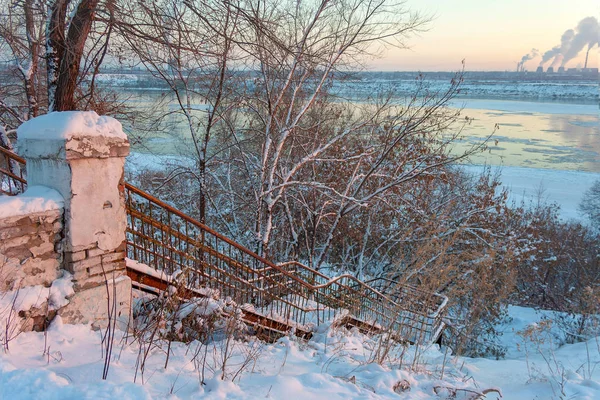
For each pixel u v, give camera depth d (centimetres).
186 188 1466
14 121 1126
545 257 2020
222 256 614
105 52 777
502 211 1544
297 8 1080
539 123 6091
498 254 1155
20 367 288
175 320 454
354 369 475
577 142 4788
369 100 1216
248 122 1301
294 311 762
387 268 1419
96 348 355
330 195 1273
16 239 344
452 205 1319
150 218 511
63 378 271
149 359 363
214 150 1310
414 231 1256
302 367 468
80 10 666
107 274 408
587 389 516
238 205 1375
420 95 1148
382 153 1209
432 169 1257
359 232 1413
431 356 679
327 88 1184
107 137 391
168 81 996
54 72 706
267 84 1073
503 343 1491
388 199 1329
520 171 3581
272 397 334
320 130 1335
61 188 372
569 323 1287
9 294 340
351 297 909
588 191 2917
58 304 367
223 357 419
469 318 1024
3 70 981
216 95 1099
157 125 1073
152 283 502
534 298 2047
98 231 395
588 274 2256
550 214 2562
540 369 675
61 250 375
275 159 1092
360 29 1061
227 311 537
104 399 249
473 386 520
